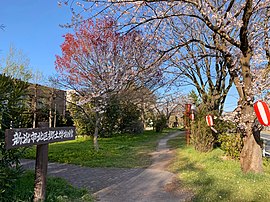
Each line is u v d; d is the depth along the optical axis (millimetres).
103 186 6828
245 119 7445
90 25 12375
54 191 5410
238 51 9023
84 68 12594
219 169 8086
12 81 4500
